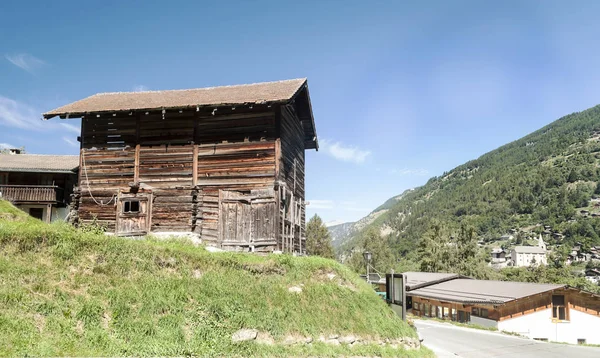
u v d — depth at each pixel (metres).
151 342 8.83
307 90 21.05
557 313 29.73
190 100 19.03
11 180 30.56
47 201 28.78
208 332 9.83
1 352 7.13
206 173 18.50
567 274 82.69
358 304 13.98
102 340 8.36
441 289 37.28
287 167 19.75
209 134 18.78
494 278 66.44
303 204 23.14
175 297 10.27
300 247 22.05
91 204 19.16
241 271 12.52
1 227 10.00
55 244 10.12
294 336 11.18
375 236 78.50
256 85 21.77
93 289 9.41
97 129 19.72
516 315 28.39
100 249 10.58
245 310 10.99
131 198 18.77
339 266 15.59
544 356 19.27
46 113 18.61
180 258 11.62
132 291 9.82
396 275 18.08
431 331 26.64
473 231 70.00
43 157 33.88
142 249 11.19
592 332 29.70
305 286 13.30
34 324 8.03
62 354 7.66
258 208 17.70
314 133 24.48
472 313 31.00
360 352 12.16
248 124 18.50
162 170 18.83
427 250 69.94
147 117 19.36
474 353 19.06
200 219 18.12
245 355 9.73
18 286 8.62
